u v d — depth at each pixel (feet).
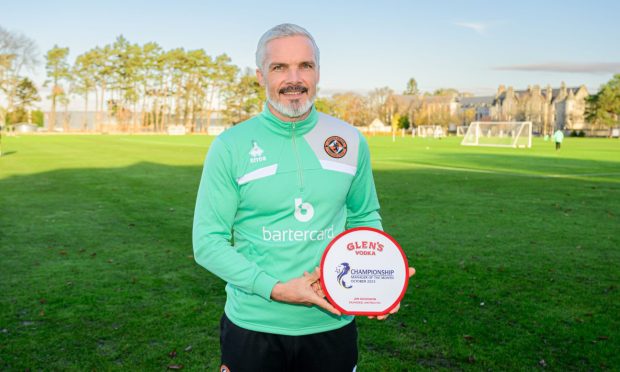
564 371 11.51
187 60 299.58
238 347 6.50
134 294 16.37
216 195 6.38
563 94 332.80
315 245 6.44
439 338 13.19
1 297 15.97
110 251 21.67
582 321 14.20
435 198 36.88
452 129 347.97
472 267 19.27
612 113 262.47
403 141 173.99
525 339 13.10
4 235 24.61
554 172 57.31
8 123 258.57
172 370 11.60
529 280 17.72
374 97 350.02
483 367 11.69
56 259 20.40
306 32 6.36
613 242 23.31
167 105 307.58
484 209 32.17
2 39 226.79
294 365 6.53
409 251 21.65
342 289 6.09
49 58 270.26
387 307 6.12
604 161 75.20
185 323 14.08
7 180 47.06
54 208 32.19
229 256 6.16
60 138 173.47
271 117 6.34
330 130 6.62
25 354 12.21
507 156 87.20
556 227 26.66
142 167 61.31
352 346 6.79
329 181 6.44
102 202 34.55
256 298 6.38
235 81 309.63
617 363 11.87
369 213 7.32
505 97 366.63
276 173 6.30
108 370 11.52
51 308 15.10
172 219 28.68
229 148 6.33
